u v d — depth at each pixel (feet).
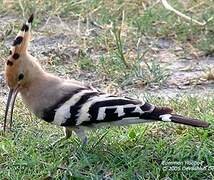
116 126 33.83
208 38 47.70
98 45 46.85
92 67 43.96
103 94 32.14
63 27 49.67
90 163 32.35
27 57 32.45
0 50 46.06
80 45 46.80
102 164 32.32
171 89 41.47
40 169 32.27
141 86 41.83
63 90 32.27
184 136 34.30
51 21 50.85
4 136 35.14
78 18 51.08
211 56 46.03
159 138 34.71
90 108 31.55
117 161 32.55
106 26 49.03
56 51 45.88
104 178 31.60
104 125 32.17
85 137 33.06
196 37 48.26
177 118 31.17
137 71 42.75
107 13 51.08
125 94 40.81
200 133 34.45
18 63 32.24
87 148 33.32
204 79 42.42
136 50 46.44
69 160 32.63
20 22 50.37
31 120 36.73
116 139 34.27
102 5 51.78
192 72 43.73
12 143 34.04
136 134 34.47
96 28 49.39
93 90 32.45
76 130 32.81
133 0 52.03
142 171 31.73
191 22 49.14
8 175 31.73
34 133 35.45
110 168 32.14
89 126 32.32
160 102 38.65
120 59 44.09
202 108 37.58
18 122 36.55
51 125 36.09
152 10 50.85
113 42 46.98
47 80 32.53
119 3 52.08
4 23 50.44
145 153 32.86
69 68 44.11
